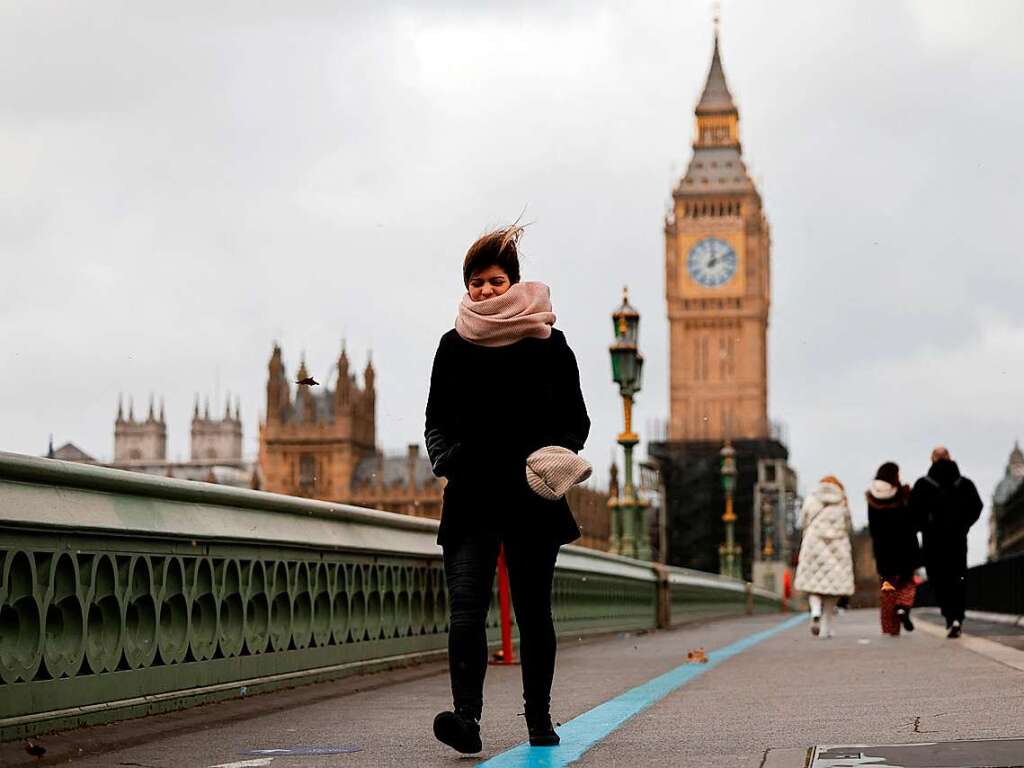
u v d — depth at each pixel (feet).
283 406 501.15
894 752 19.39
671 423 459.73
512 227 21.03
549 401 20.56
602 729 24.20
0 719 20.66
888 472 60.85
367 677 35.35
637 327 92.17
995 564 83.97
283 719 26.30
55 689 22.11
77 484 23.08
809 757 19.42
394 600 38.37
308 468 497.87
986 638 54.90
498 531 20.45
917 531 56.13
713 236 466.29
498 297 20.49
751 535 403.95
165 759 20.83
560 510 20.65
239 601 28.81
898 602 60.75
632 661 44.96
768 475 399.85
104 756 21.11
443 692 32.19
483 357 20.51
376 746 22.31
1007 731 22.04
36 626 21.57
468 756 20.94
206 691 27.09
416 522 40.50
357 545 35.09
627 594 76.43
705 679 36.01
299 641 31.94
